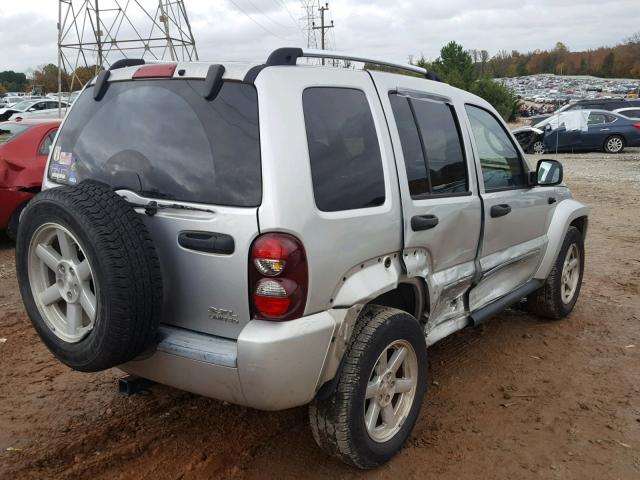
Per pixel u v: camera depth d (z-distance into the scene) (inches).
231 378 105.0
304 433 141.0
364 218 117.0
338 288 113.0
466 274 155.2
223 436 139.4
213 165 110.0
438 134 147.8
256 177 105.3
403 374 133.0
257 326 103.8
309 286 105.3
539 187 193.8
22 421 146.0
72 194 105.3
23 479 122.6
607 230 377.1
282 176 104.5
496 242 168.9
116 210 104.0
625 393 161.0
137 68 126.3
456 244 149.2
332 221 110.0
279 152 105.5
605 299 241.3
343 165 116.5
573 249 216.8
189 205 109.2
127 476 124.3
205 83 113.3
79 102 136.6
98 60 929.5
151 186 116.0
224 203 106.8
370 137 125.0
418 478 124.3
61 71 915.4
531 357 183.9
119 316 101.3
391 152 128.3
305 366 106.3
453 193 149.6
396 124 133.0
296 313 104.7
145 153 118.7
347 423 115.8
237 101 110.5
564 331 205.3
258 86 109.0
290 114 108.9
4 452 132.6
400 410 132.3
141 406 153.1
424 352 134.6
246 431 141.6
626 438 139.3
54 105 1197.1
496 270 171.5
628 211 440.5
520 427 144.0
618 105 1005.2
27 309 118.0
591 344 194.1
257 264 102.7
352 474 125.6
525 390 162.7
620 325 211.2
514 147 184.5
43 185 138.6
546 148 886.4
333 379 115.4
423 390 136.2
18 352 188.4
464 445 136.3
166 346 110.3
